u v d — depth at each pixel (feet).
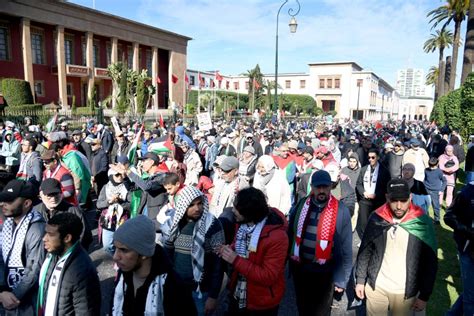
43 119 60.85
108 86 155.84
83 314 8.49
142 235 6.79
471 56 65.98
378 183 21.18
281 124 94.89
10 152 30.40
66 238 8.52
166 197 15.03
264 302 9.41
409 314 10.94
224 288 16.85
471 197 12.51
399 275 10.77
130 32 158.92
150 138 37.58
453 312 13.34
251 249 9.36
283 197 18.71
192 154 25.93
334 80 282.77
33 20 120.78
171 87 184.44
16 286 10.16
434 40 156.87
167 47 181.16
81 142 32.94
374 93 302.45
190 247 10.41
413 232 10.66
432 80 237.86
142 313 7.06
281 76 301.43
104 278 17.46
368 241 11.32
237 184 16.30
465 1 93.35
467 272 12.46
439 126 92.89
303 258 12.03
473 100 55.62
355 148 39.06
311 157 26.48
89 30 140.15
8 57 117.39
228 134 42.78
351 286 17.72
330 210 11.90
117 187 16.65
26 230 10.49
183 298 7.17
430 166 27.50
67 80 139.44
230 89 292.61
